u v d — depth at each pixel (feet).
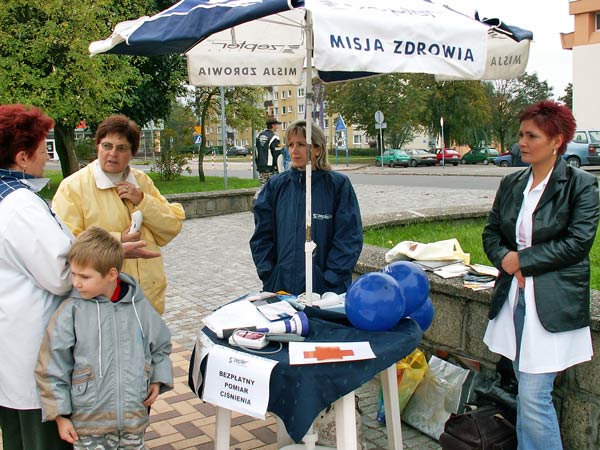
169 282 24.94
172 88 63.62
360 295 8.47
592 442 10.16
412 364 12.39
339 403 8.00
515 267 9.02
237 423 12.55
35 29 42.75
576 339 9.09
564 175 8.89
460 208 28.17
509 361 10.85
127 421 8.04
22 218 7.68
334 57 6.98
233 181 63.72
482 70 7.94
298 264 10.93
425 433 12.03
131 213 10.26
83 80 44.21
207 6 7.92
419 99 138.82
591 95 104.68
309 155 9.62
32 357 7.93
